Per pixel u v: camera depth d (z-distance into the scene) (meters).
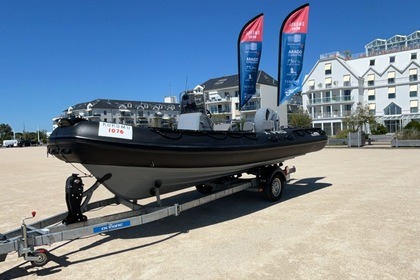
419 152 18.62
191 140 5.25
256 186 7.11
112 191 5.07
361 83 54.44
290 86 9.79
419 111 50.38
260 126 7.51
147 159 4.76
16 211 7.01
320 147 8.93
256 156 6.54
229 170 6.44
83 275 3.78
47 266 4.07
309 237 4.71
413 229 4.91
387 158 15.54
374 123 42.84
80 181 4.54
